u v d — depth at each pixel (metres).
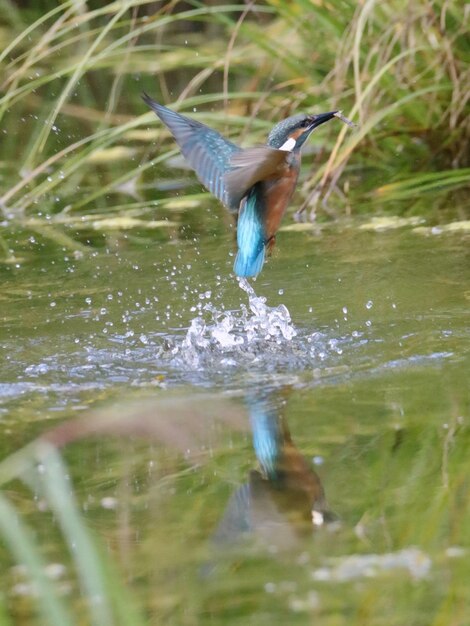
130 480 6.85
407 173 14.55
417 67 14.61
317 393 8.06
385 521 6.15
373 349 8.91
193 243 12.54
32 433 7.55
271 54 14.60
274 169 7.74
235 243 12.42
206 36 20.66
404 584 5.51
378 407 7.70
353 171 15.09
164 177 15.66
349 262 11.28
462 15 14.15
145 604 5.46
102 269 11.75
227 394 8.17
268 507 6.38
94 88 19.59
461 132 14.41
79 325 10.00
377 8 14.41
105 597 4.57
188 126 8.48
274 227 8.96
